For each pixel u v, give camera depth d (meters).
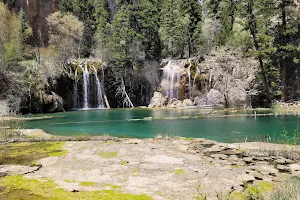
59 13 43.03
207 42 46.12
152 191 4.30
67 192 4.25
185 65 38.97
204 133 13.04
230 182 4.75
